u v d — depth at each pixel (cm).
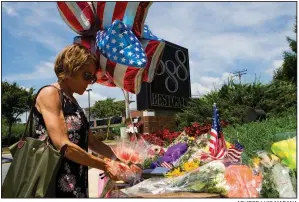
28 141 184
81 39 294
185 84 973
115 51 262
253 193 261
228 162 302
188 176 269
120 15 286
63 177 191
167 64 914
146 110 841
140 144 313
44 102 190
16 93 3102
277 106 976
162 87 888
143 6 290
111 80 290
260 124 686
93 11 290
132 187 252
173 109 916
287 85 1077
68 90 204
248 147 444
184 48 984
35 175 175
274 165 297
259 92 998
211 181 263
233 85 1068
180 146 413
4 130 3005
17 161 182
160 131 782
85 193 203
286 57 2470
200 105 943
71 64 197
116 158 240
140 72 271
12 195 177
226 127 830
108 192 266
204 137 499
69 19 288
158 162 379
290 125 592
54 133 184
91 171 543
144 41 309
